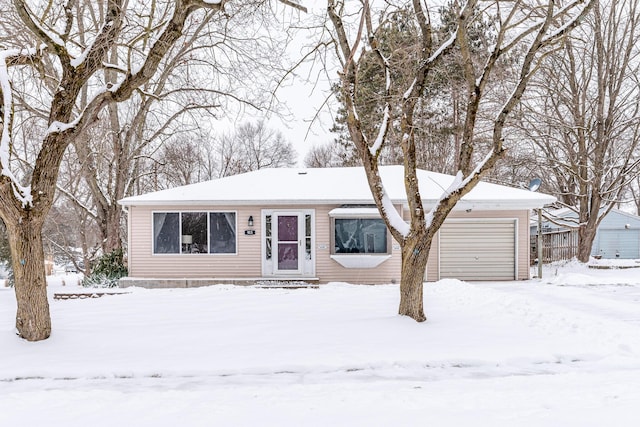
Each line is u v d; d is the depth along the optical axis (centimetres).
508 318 830
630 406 437
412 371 591
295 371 595
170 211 1498
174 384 553
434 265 1534
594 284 1359
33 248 694
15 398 498
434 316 845
